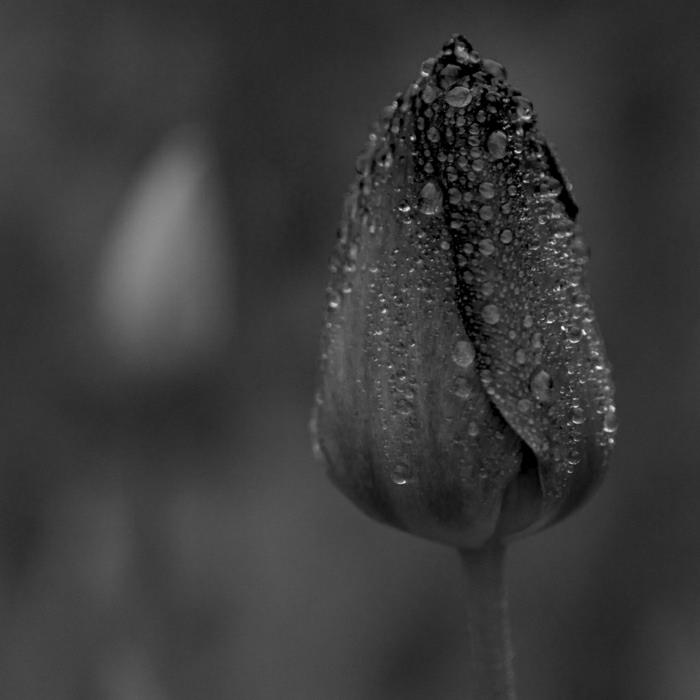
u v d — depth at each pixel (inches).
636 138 28.8
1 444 28.9
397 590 29.5
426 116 16.6
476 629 16.9
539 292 16.7
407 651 29.3
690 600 28.3
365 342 16.7
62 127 29.7
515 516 16.8
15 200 29.6
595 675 28.5
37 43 29.7
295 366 28.9
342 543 29.6
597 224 28.8
